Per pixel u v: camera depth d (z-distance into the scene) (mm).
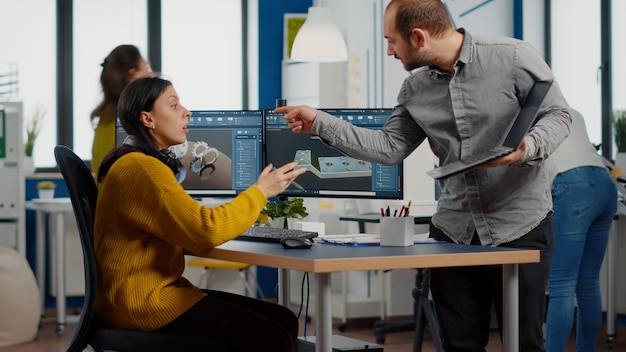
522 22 6664
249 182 3311
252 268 6098
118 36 6930
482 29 6668
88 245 2473
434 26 2586
